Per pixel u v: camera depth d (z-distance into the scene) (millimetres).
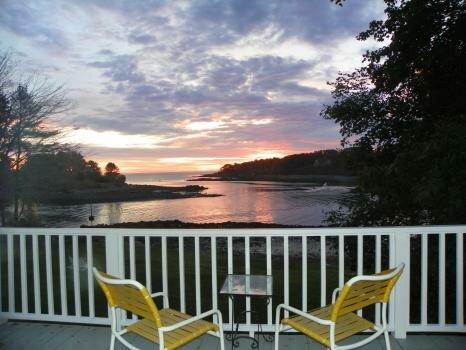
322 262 2887
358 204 6965
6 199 8688
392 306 2904
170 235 2953
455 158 4520
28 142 8898
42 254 8523
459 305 2904
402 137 7094
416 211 6133
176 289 6293
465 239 4602
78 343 2896
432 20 5918
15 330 3135
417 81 6664
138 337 3008
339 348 2014
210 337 2975
